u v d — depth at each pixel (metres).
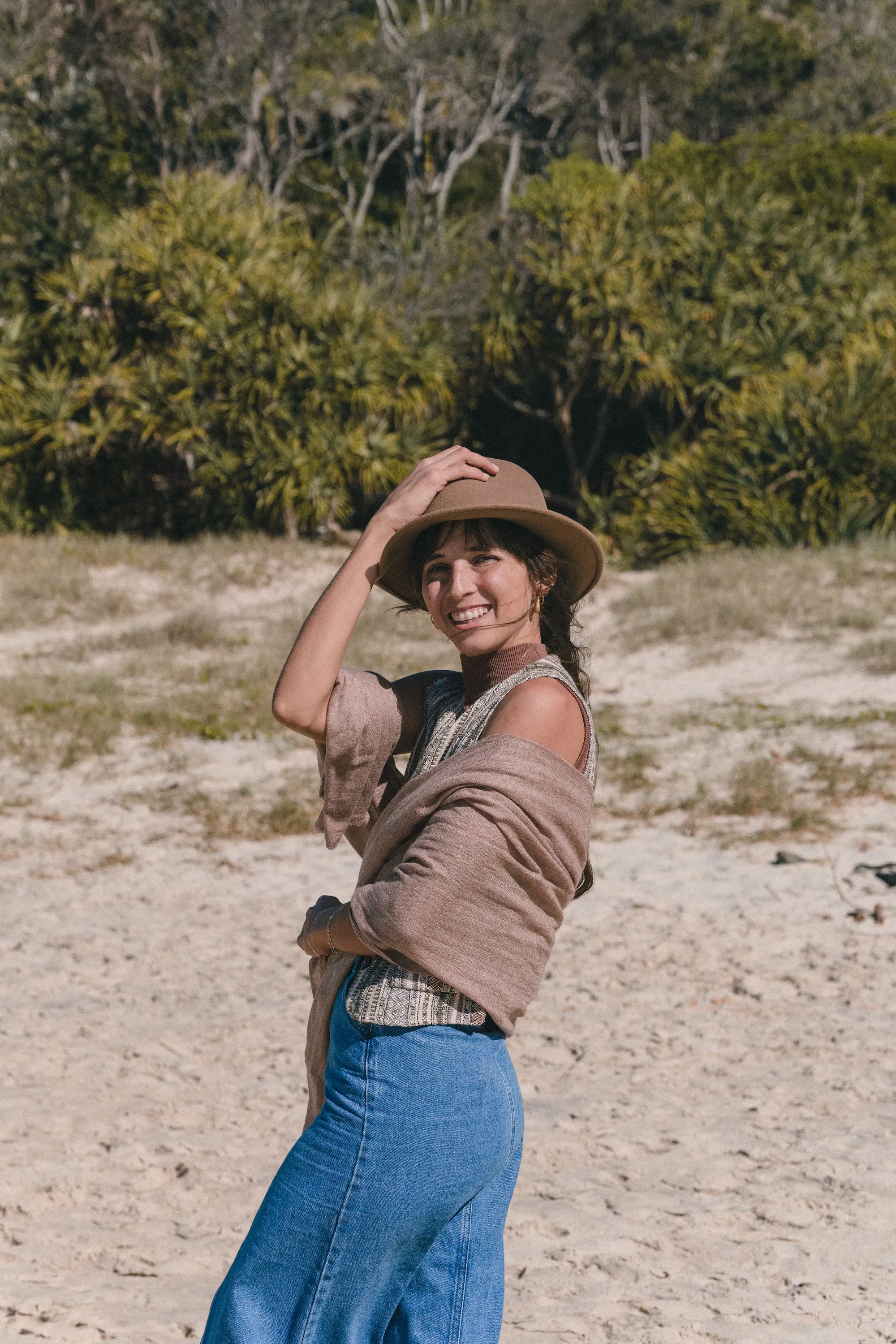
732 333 19.39
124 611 15.41
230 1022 5.27
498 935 1.76
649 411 20.62
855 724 10.08
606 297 19.05
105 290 19.36
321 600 1.99
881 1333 2.85
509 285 20.25
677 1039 4.94
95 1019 5.32
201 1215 3.59
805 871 7.16
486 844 1.73
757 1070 4.60
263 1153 4.02
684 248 20.09
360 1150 1.76
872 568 14.70
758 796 8.50
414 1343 1.80
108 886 7.43
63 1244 3.40
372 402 18.36
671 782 9.06
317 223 34.56
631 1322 2.91
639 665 12.68
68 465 19.44
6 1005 5.51
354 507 20.31
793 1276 3.13
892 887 6.78
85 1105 4.41
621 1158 3.90
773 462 17.08
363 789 2.03
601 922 6.50
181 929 6.64
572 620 2.08
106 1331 2.90
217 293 18.75
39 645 14.12
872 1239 3.33
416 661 13.00
